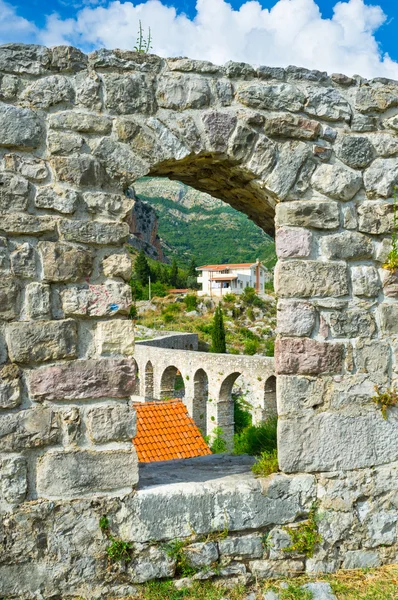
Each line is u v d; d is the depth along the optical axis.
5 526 4.45
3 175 4.58
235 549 5.05
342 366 5.47
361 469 5.50
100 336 4.81
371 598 4.85
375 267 5.66
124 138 4.95
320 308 5.45
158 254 103.94
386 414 5.57
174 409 13.91
